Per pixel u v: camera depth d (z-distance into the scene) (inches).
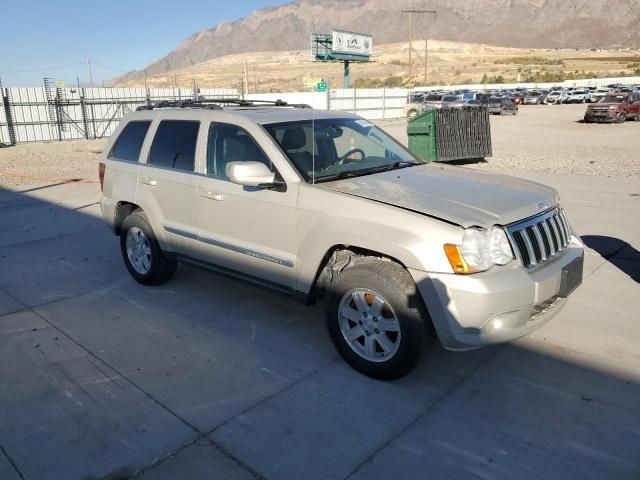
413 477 112.8
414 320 136.5
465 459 117.9
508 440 123.8
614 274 227.0
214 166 183.6
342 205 147.3
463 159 583.8
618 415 132.1
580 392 142.0
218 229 181.3
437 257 130.8
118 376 153.0
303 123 181.0
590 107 1195.3
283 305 200.7
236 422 131.6
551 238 149.4
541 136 924.0
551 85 3257.9
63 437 126.8
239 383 148.8
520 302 132.7
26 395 144.1
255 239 169.9
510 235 136.8
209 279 228.1
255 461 118.2
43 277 233.9
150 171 204.7
